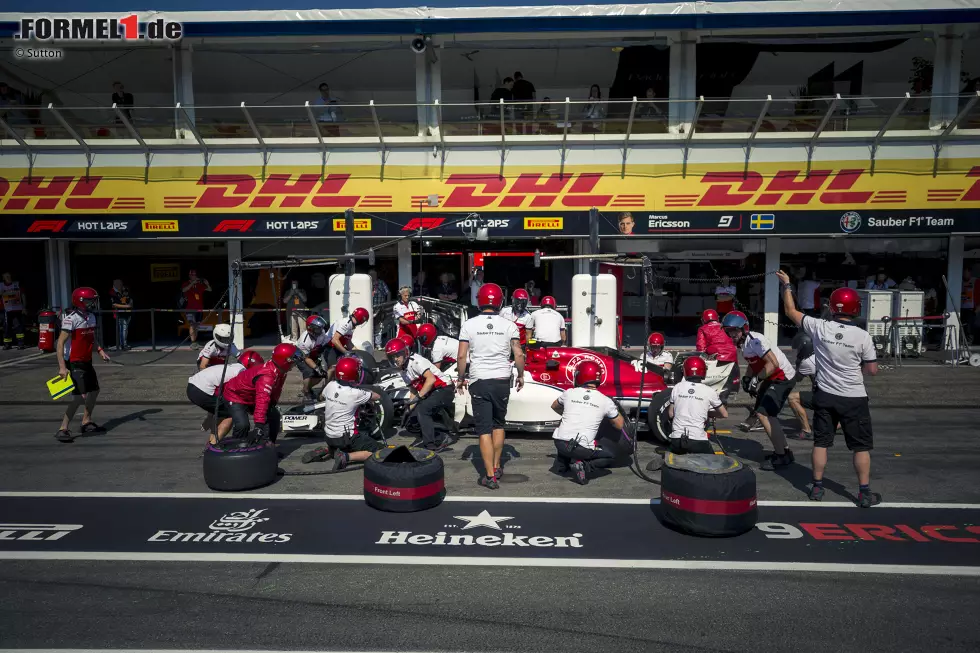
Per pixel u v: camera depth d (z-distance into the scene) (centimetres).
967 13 1492
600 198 1634
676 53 1650
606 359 921
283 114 1809
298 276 1931
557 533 581
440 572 505
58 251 1816
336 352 1084
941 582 488
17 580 493
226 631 421
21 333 1802
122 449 864
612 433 810
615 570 508
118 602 459
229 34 1590
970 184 1591
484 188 1648
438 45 1658
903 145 1606
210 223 1664
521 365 701
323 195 1656
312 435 929
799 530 588
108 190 1667
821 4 1522
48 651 398
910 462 799
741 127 1630
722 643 407
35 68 1833
